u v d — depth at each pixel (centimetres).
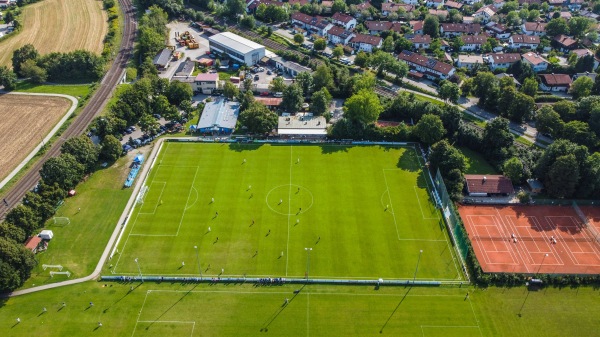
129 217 13350
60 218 13275
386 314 10775
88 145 15112
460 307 10962
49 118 18162
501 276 11569
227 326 10462
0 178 14962
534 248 12631
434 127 16088
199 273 11706
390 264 12031
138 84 18375
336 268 11900
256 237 12800
